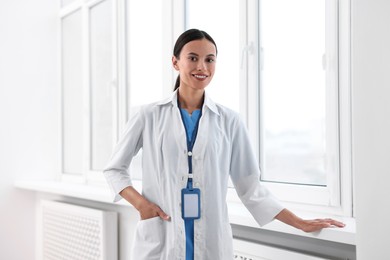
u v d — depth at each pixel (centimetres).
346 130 176
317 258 156
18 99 362
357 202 118
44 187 323
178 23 260
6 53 357
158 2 283
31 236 368
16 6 362
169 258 143
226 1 235
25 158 365
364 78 116
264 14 218
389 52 111
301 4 202
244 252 184
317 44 195
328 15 182
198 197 144
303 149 201
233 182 163
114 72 314
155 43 285
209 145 148
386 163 112
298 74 203
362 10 116
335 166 179
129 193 152
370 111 115
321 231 146
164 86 268
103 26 335
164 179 148
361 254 117
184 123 151
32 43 371
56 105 385
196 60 142
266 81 217
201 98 155
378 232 114
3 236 354
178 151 147
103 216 273
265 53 218
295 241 175
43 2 378
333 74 179
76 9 364
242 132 158
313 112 197
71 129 376
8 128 357
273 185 207
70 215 311
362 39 116
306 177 200
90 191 282
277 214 152
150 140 153
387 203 112
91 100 349
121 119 311
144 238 150
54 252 334
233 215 181
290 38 207
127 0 313
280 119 212
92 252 286
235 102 229
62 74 387
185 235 144
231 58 231
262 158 219
